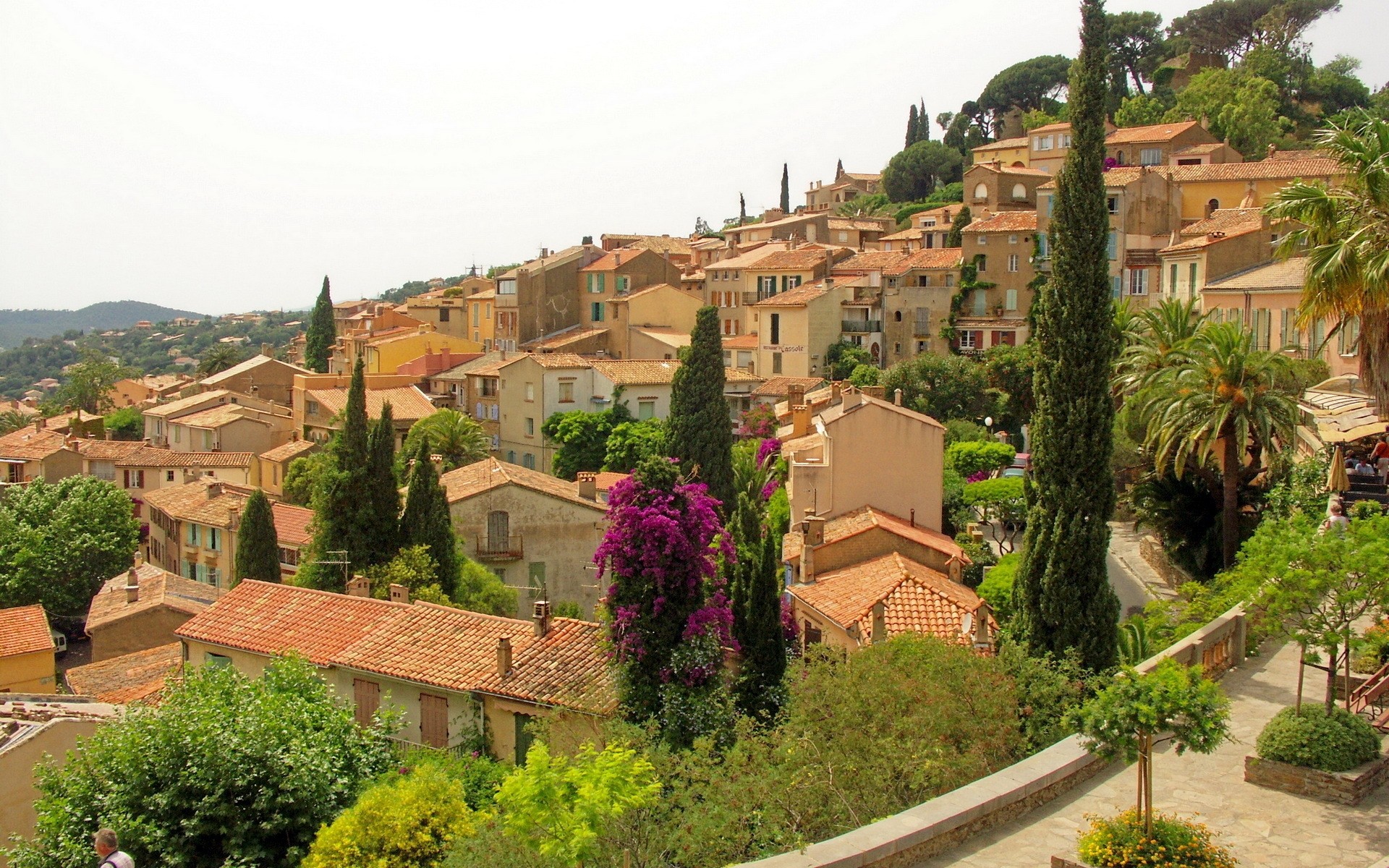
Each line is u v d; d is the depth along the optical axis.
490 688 31.02
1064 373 28.50
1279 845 15.91
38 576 70.69
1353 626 24.23
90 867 23.06
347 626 36.22
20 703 33.75
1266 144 112.94
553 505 57.28
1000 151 132.25
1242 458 41.34
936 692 21.36
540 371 89.38
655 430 84.06
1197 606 28.86
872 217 139.62
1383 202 33.78
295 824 24.59
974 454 63.41
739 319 109.75
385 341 121.31
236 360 169.00
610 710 29.22
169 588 55.06
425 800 22.73
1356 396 39.84
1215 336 38.38
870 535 42.56
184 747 24.44
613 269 114.94
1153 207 84.88
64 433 116.50
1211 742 14.88
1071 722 18.16
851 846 14.52
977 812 15.84
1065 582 28.14
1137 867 14.27
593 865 17.83
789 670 25.06
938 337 91.81
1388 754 18.22
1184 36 142.62
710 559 32.03
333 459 51.75
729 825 19.00
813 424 65.25
